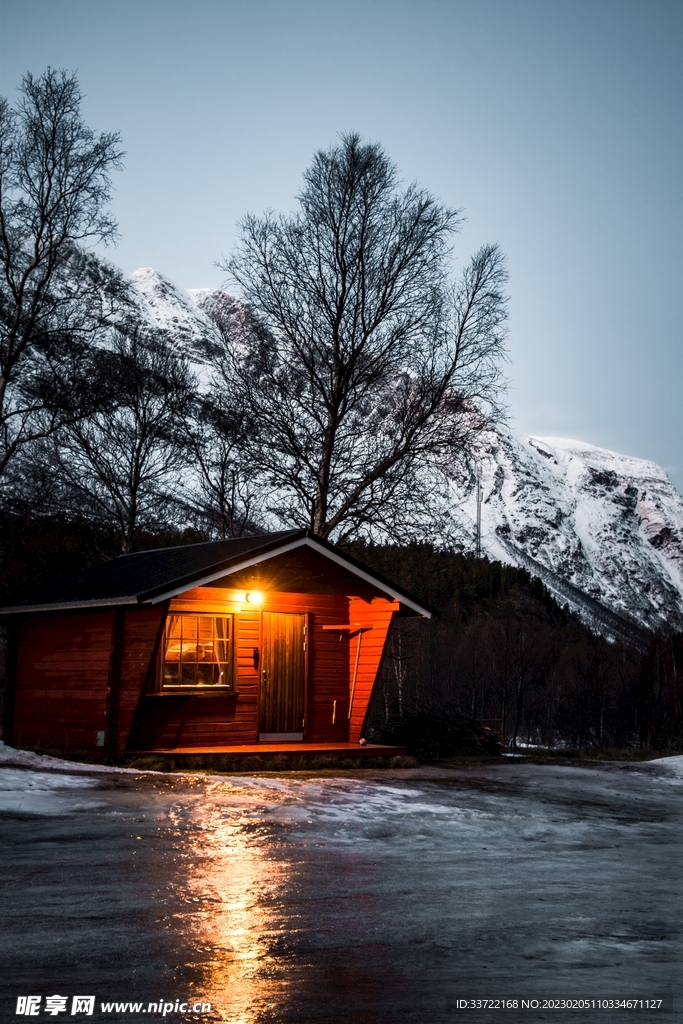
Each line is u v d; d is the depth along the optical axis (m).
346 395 26.23
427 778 15.88
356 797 12.96
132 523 31.88
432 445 25.17
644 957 5.92
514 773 17.53
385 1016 4.63
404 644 31.83
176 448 32.28
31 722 18.14
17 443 26.33
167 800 11.55
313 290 26.36
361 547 28.23
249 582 17.38
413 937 6.24
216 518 33.19
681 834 11.84
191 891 7.31
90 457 31.22
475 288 25.89
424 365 25.89
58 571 29.83
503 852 9.91
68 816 10.24
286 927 6.39
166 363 32.75
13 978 5.14
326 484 25.89
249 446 26.88
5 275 25.55
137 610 16.03
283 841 9.76
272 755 16.77
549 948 6.07
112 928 6.19
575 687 38.47
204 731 17.06
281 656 18.27
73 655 17.23
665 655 36.25
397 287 26.42
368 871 8.47
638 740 36.06
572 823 12.24
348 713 19.17
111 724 15.95
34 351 26.91
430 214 26.55
